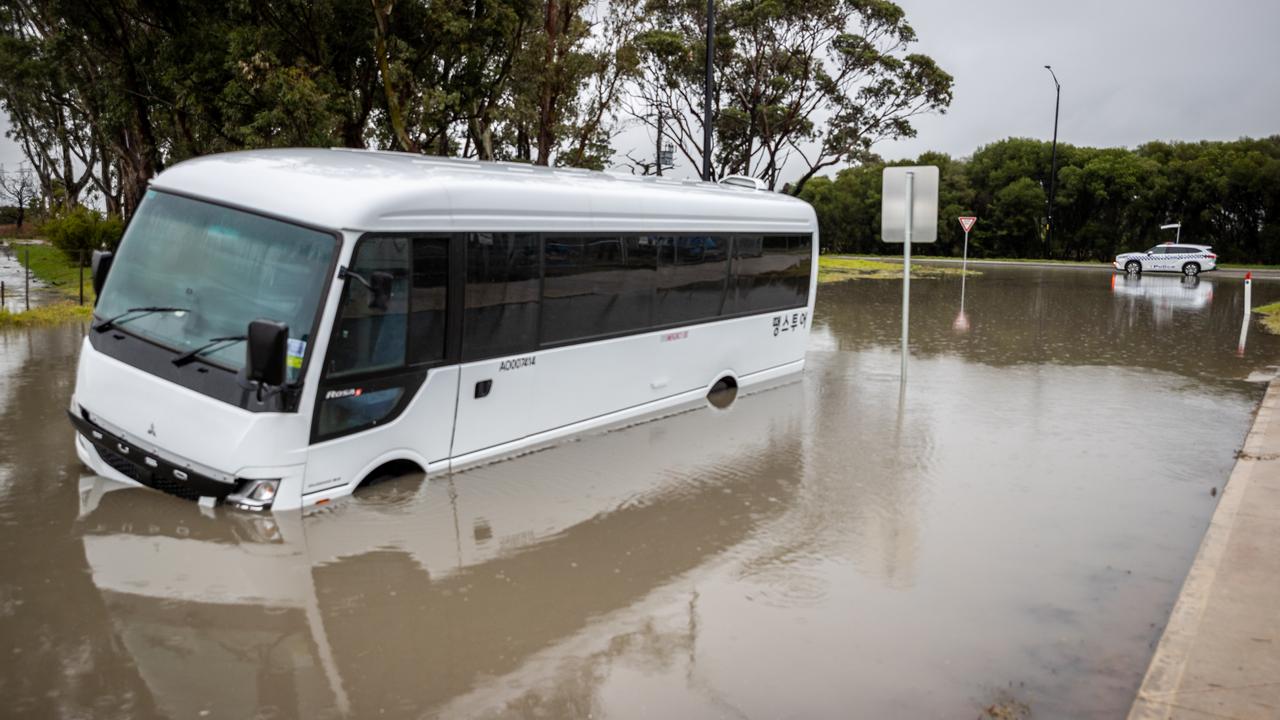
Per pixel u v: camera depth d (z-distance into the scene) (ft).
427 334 24.47
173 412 21.68
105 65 82.58
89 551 19.58
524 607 18.34
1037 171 212.02
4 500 22.26
